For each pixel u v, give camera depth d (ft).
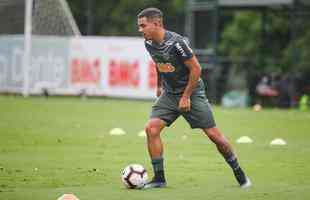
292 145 175.73
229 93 351.67
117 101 336.29
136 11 492.13
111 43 345.31
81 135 191.93
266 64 375.86
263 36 394.52
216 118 258.37
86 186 114.32
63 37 349.41
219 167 135.23
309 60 348.79
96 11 482.28
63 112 269.23
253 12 440.86
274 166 138.10
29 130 202.59
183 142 179.11
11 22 354.54
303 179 122.21
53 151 158.30
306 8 344.08
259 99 349.20
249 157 151.33
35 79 352.69
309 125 233.96
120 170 131.13
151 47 110.42
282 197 104.73
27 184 115.85
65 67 351.05
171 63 109.70
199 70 109.50
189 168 133.90
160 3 485.15
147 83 341.21
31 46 350.02
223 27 455.63
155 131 112.57
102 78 347.15
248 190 110.52
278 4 353.10
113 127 216.33
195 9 371.97
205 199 103.14
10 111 268.00
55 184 115.85
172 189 111.34
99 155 152.15
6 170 129.90
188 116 111.75
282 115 277.85
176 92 111.45
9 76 354.95
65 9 341.21
